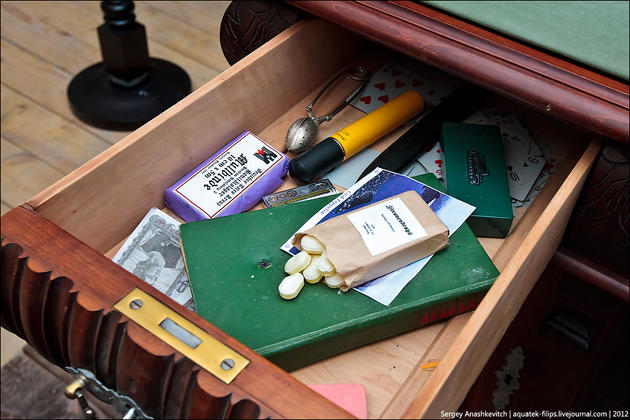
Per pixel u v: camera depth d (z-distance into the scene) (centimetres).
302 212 81
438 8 86
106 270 65
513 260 69
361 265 70
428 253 75
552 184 91
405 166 92
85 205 76
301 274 72
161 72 170
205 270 73
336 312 70
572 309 103
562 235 87
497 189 85
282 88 97
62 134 172
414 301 71
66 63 192
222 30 105
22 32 201
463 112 100
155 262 79
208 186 85
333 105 102
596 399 133
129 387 63
